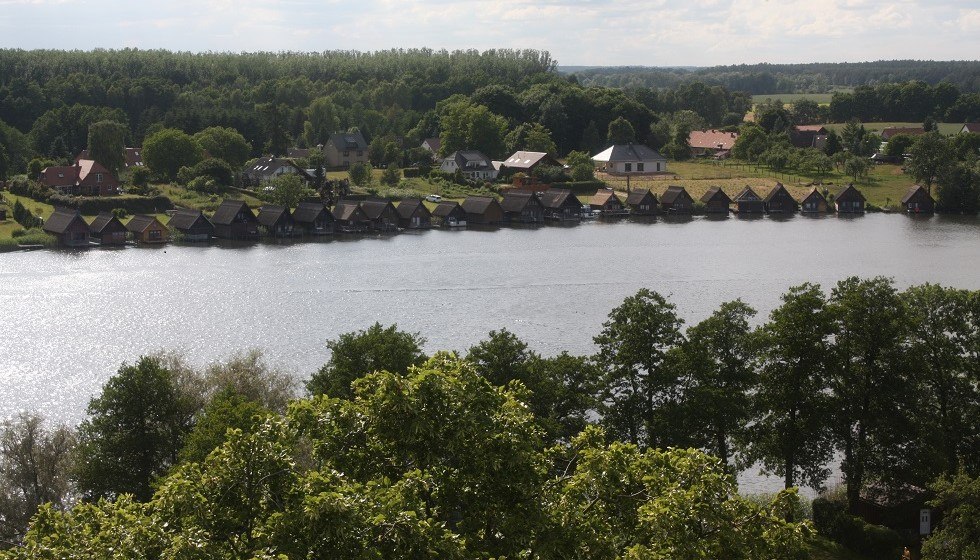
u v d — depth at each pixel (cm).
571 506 3359
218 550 2956
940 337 6419
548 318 11550
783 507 3525
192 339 10675
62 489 5766
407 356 6544
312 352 10156
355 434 3441
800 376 6353
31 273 14475
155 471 5962
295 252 16788
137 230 17675
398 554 2925
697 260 15675
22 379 9225
